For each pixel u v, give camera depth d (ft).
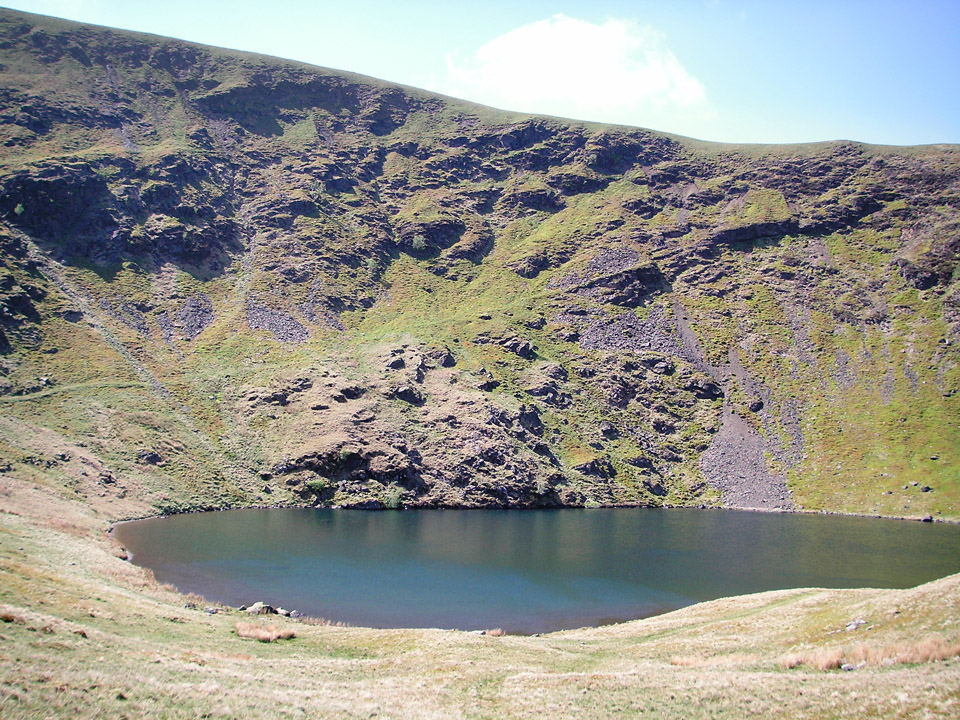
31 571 147.64
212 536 299.17
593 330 649.61
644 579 262.47
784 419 564.30
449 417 487.20
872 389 573.33
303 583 231.30
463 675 122.11
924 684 84.33
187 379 497.46
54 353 459.32
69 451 346.54
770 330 653.71
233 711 85.35
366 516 383.86
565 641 165.48
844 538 362.53
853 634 126.00
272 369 525.34
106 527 283.79
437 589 234.99
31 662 85.20
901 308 640.17
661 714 92.22
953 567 290.56
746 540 352.08
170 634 131.85
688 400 586.04
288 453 434.71
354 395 494.59
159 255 625.41
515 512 424.87
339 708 95.50
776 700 91.25
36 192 586.04
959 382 552.00
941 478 475.72
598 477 489.26
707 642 147.95
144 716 77.61
